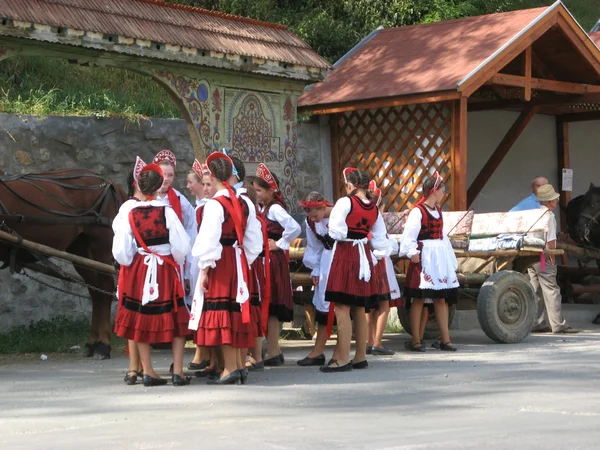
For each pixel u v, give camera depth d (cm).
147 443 518
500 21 1380
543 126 1722
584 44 1384
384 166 1427
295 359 948
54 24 930
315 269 901
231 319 742
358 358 852
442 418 584
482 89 1486
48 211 917
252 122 1185
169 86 1081
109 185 983
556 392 684
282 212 877
